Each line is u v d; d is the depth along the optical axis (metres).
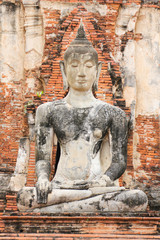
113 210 10.48
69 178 11.02
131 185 16.14
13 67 17.16
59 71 15.84
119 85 16.20
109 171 11.07
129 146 16.39
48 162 11.36
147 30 17.38
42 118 11.49
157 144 16.83
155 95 17.08
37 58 17.03
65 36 16.20
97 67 11.76
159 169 16.62
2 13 17.31
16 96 17.02
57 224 10.17
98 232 10.10
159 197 16.25
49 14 16.83
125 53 16.97
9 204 15.23
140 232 10.12
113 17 16.94
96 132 11.27
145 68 17.22
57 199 10.51
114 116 11.45
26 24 17.12
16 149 16.72
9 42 17.25
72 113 11.36
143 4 17.36
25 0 17.09
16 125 16.86
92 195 10.62
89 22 16.31
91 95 11.63
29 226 10.20
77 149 11.17
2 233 10.12
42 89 16.86
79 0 16.88
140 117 16.95
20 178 15.48
